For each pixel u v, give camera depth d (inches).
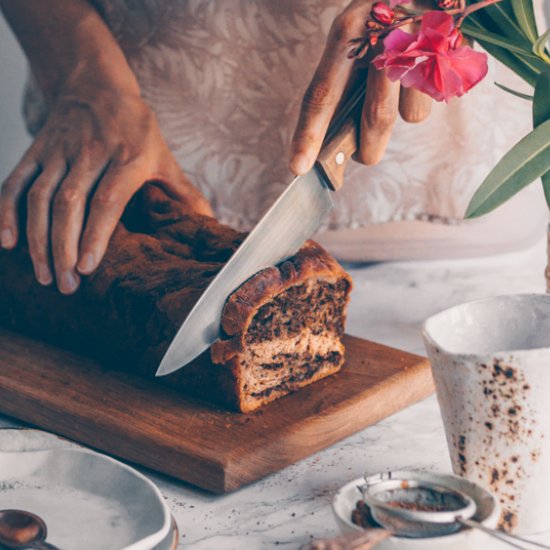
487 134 74.9
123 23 73.6
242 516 43.3
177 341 48.5
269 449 46.8
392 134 73.8
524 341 42.8
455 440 39.8
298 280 52.0
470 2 48.5
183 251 59.5
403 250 77.4
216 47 72.6
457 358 37.9
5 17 74.2
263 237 51.4
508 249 78.3
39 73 73.4
